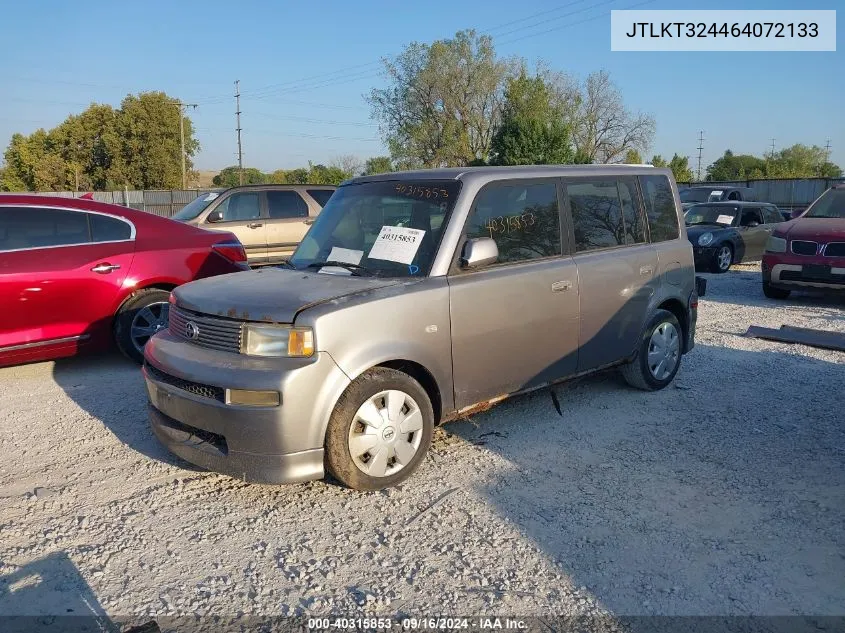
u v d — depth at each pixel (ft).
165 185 203.62
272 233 40.40
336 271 14.98
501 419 17.72
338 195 17.47
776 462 15.16
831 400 19.31
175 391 13.41
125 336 21.36
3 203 20.03
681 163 215.10
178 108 204.03
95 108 203.00
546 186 16.76
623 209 18.72
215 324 13.34
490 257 14.56
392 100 175.94
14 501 13.33
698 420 17.71
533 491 13.78
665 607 10.20
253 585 10.75
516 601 10.33
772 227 53.98
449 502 13.33
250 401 12.44
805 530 12.32
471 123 174.19
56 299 20.04
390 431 13.56
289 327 12.58
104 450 15.69
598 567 11.19
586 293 17.10
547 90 176.24
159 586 10.72
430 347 14.03
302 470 12.69
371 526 12.46
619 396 19.56
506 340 15.44
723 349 24.95
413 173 16.49
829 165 256.52
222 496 13.60
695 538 12.06
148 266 21.57
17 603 10.26
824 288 33.99
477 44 169.17
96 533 12.22
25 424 17.28
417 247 14.73
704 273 49.62
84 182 203.92
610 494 13.66
